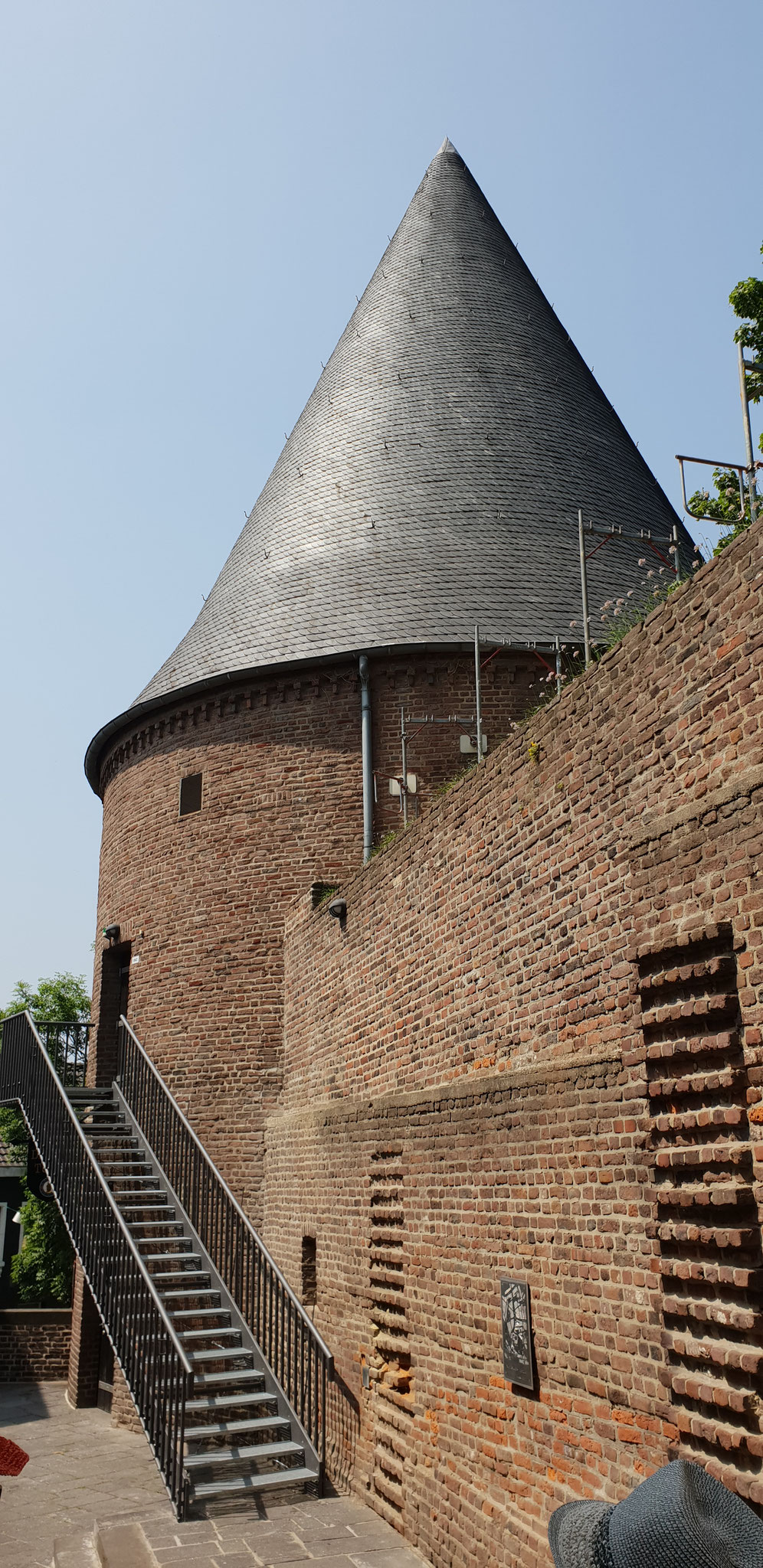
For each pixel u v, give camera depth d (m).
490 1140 7.70
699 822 5.44
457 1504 7.76
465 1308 7.96
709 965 5.19
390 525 18.03
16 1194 25.17
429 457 18.88
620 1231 5.95
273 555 18.69
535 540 17.83
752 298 12.58
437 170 23.84
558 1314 6.56
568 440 19.75
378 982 10.72
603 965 6.36
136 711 18.19
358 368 20.67
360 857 15.59
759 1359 4.68
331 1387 11.16
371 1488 9.63
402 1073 9.83
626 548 18.42
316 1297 12.28
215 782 16.95
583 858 6.72
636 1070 5.90
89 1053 19.22
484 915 8.18
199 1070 16.06
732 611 5.37
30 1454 14.26
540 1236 6.86
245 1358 11.47
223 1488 9.66
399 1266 9.59
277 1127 14.40
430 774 15.64
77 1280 18.70
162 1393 9.79
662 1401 5.43
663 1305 5.44
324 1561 8.07
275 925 15.82
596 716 6.68
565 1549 2.97
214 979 16.23
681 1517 2.75
